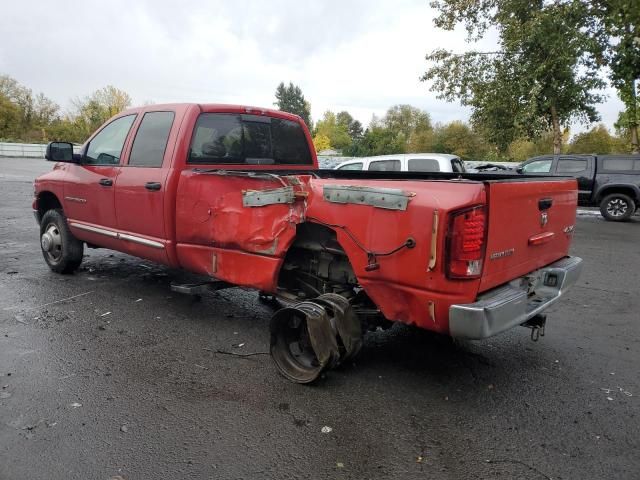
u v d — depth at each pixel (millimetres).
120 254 7852
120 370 3801
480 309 2994
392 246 3242
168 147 4758
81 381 3600
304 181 3725
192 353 4160
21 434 2916
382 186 3357
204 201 4375
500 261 3303
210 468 2658
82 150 5984
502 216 3217
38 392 3414
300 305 3641
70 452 2758
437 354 4262
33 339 4332
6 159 39469
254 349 4266
